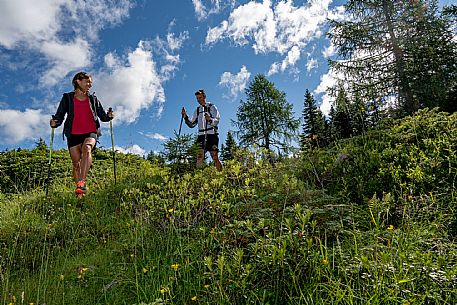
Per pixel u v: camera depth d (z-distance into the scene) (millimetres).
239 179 6023
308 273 2988
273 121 22078
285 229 3512
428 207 3820
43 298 3572
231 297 2912
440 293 2482
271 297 2873
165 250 4172
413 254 2861
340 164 5898
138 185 7387
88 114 6434
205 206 4793
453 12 15047
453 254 2920
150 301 3164
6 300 3539
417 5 15211
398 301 2395
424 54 14633
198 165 7871
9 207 6734
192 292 3252
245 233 3660
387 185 4914
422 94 14438
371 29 15906
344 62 15906
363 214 4078
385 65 15578
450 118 6312
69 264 4324
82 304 3438
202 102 8391
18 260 4602
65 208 6465
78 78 6281
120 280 3637
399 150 5691
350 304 2529
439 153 5094
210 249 3732
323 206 4148
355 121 7762
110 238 5102
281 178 5867
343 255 3037
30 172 10375
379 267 2652
